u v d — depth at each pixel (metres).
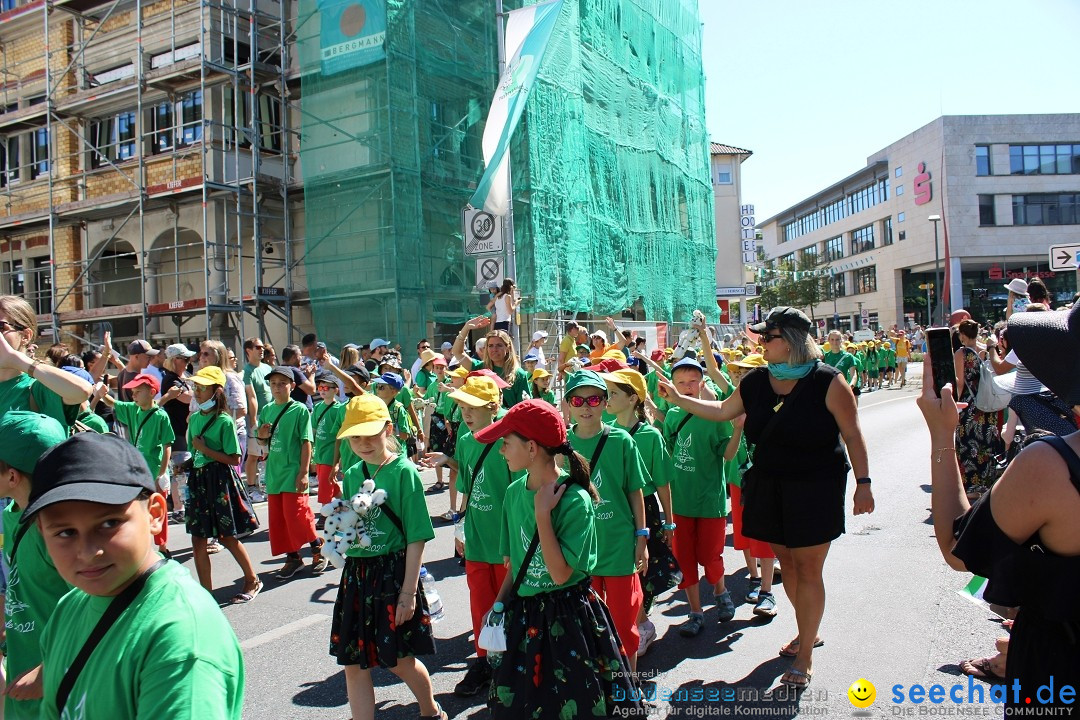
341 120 17.41
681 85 28.84
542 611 3.22
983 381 5.49
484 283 14.25
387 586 3.82
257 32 19.17
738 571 6.94
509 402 7.45
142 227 17.77
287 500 6.98
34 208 21.42
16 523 3.31
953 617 5.38
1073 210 58.41
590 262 20.70
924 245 60.97
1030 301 7.90
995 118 58.44
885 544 7.41
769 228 97.12
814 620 4.35
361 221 17.33
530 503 3.30
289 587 6.78
